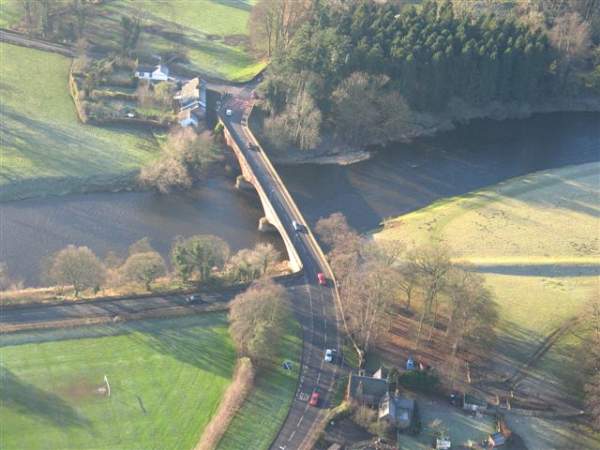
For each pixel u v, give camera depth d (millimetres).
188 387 198000
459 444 190875
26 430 182125
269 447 183875
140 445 181250
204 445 181500
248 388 197750
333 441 187125
